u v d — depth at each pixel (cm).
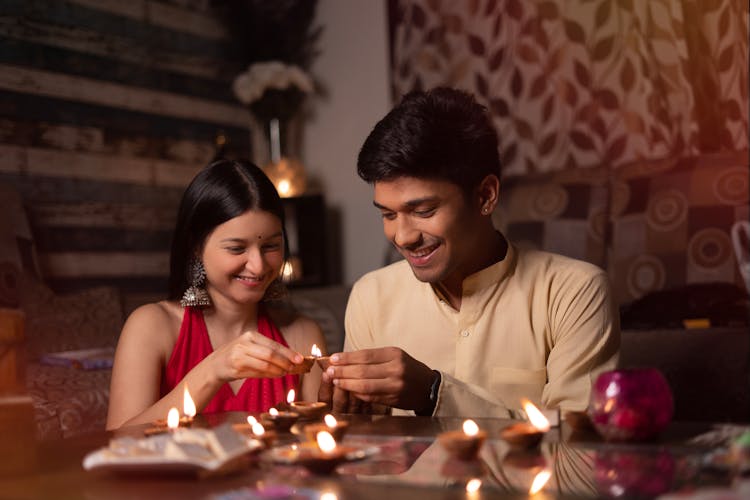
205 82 459
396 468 87
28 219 367
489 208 150
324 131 480
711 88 335
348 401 132
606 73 365
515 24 392
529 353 159
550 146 382
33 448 96
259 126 484
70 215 386
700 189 299
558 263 163
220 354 143
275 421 108
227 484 80
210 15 465
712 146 335
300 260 450
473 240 146
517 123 392
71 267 384
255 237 176
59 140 385
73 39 394
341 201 474
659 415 93
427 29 420
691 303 271
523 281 161
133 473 83
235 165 180
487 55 401
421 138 133
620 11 360
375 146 137
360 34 465
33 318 294
